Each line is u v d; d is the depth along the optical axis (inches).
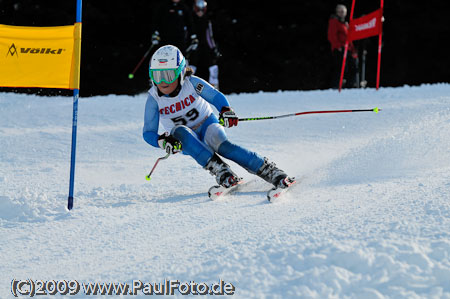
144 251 240.2
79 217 302.7
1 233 280.8
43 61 332.8
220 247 224.1
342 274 181.8
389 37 1697.8
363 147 438.0
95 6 1594.5
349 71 1016.9
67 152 524.1
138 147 542.0
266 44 1704.0
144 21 1610.5
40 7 1524.4
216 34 1673.2
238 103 818.8
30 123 674.8
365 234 213.8
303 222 247.0
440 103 676.7
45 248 255.3
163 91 329.7
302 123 633.0
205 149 327.0
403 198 269.7
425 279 177.2
